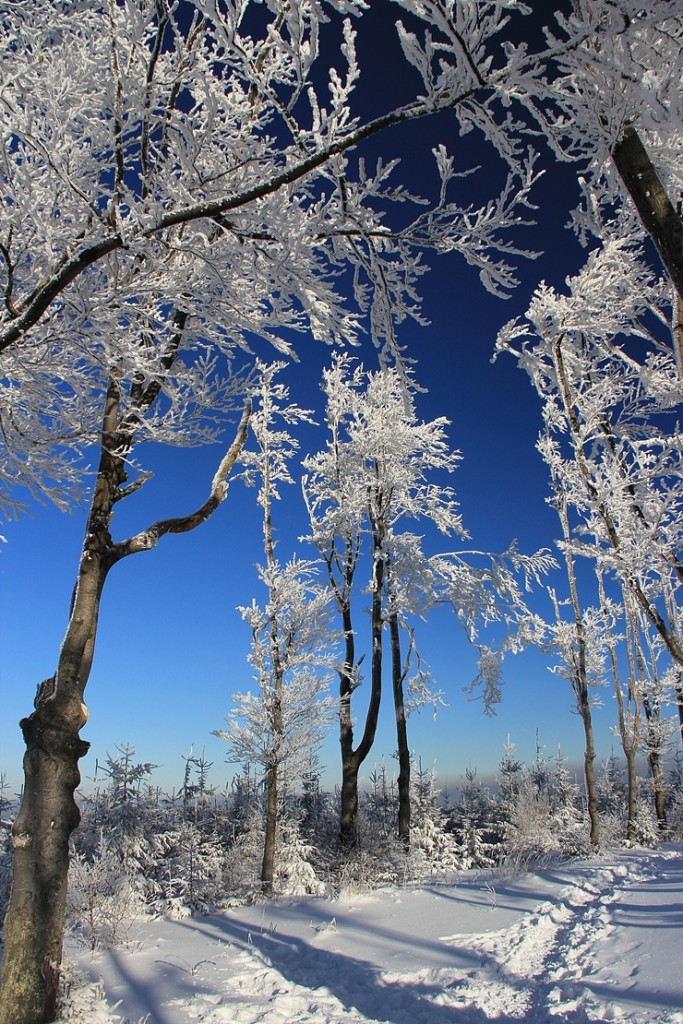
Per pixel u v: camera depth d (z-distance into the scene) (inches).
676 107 106.1
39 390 162.9
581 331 241.3
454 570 504.1
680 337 174.7
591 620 591.8
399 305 156.1
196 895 441.4
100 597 204.2
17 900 167.0
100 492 211.6
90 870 362.9
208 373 213.6
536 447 394.3
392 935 295.0
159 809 554.3
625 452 288.2
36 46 134.2
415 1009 189.0
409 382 165.8
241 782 740.0
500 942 264.7
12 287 140.5
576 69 115.4
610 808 1023.6
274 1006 197.8
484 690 498.0
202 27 174.2
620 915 285.7
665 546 264.1
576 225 165.6
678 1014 145.1
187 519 235.6
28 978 160.9
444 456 574.6
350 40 123.6
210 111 140.3
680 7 99.7
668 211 112.2
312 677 492.1
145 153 156.9
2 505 203.2
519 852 579.2
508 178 133.6
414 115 122.7
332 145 122.9
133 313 157.6
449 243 142.8
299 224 134.6
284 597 492.7
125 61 144.6
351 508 582.6
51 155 128.0
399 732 590.6
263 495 511.8
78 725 185.3
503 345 215.6
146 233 127.6
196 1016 190.5
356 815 547.8
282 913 375.2
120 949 297.0
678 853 566.6
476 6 109.9
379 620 587.8
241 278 168.6
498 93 120.6
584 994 178.5
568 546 288.5
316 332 161.2
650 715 808.3
